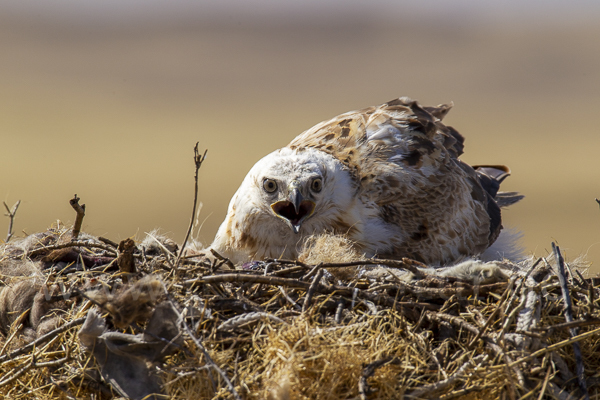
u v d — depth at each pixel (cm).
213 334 767
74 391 793
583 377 738
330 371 718
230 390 689
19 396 800
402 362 758
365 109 1394
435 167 1291
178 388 743
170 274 880
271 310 832
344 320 816
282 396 686
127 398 751
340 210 1198
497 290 842
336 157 1244
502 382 736
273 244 1234
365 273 936
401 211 1226
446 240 1269
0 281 923
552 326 747
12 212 1087
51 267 939
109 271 939
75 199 941
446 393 741
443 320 805
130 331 797
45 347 797
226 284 876
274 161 1204
